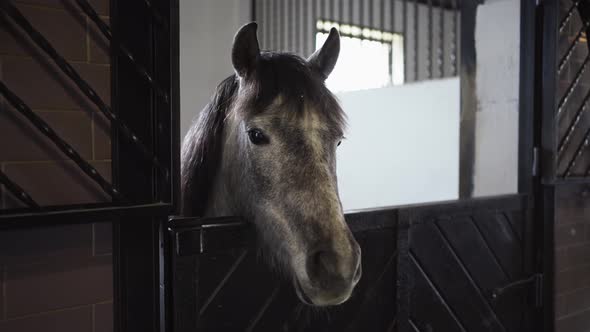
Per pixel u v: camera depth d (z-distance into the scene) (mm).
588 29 1983
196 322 1082
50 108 904
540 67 1814
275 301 1209
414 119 2615
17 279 882
